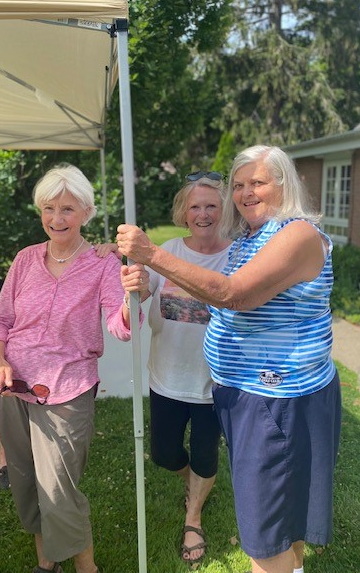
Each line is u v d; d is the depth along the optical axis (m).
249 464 1.82
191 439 2.47
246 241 1.95
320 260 1.77
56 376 1.99
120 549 2.50
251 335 1.82
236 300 1.65
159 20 5.52
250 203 1.87
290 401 1.78
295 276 1.71
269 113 20.69
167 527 2.68
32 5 1.57
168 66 6.84
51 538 2.05
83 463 2.10
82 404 2.04
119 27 1.66
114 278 2.06
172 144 8.09
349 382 4.86
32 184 7.33
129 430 3.73
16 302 2.06
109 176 7.21
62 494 2.02
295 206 1.80
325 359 1.86
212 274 1.63
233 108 20.44
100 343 2.13
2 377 1.95
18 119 4.45
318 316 1.82
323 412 1.82
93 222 7.07
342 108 21.83
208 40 6.50
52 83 3.38
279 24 21.08
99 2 1.59
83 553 2.19
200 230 2.33
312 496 1.85
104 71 3.05
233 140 20.36
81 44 2.61
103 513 2.78
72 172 2.03
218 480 3.13
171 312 2.37
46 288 2.02
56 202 1.97
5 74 3.21
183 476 2.79
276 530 1.83
